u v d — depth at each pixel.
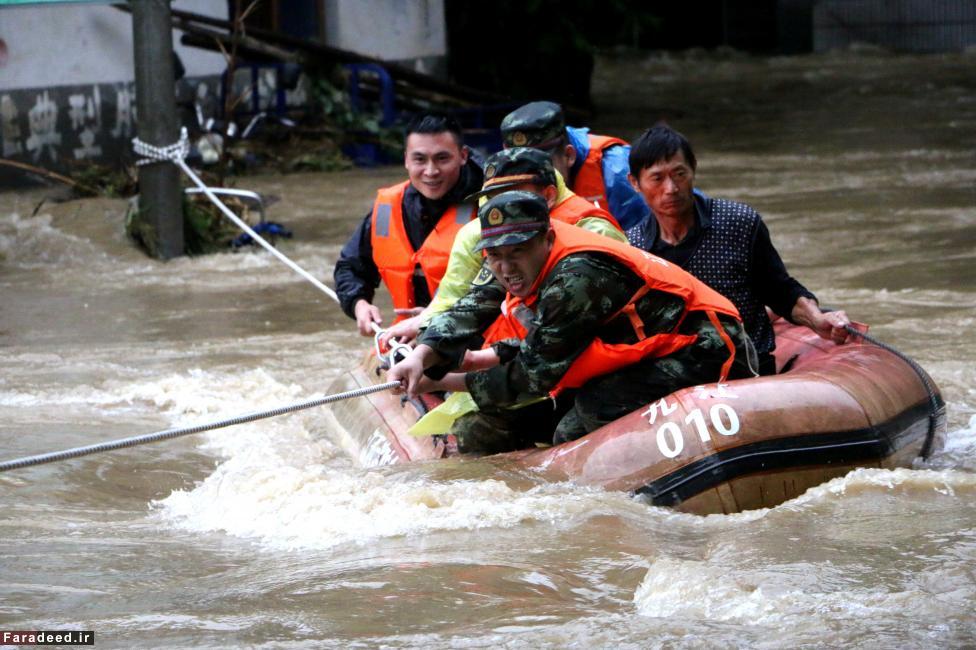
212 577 9.64
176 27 38.66
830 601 8.64
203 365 18.38
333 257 28.03
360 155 44.34
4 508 11.80
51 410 16.02
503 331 12.34
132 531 11.06
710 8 85.25
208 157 37.66
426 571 9.52
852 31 82.56
